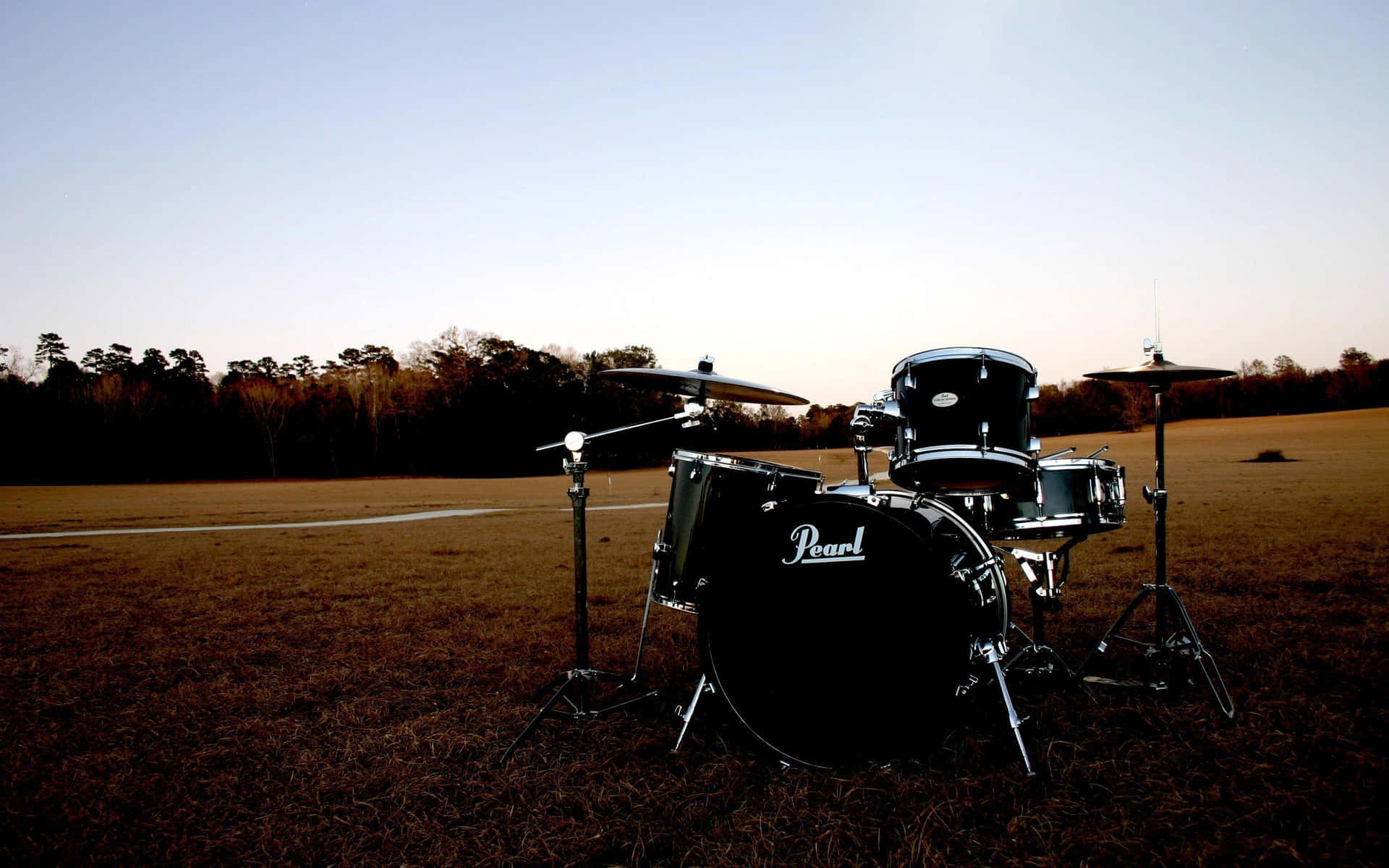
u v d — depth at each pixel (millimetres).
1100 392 68250
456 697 4570
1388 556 8703
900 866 2633
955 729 3748
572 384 68750
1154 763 3326
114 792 3307
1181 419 79312
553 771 3453
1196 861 2596
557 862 2715
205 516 21125
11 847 2861
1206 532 11727
